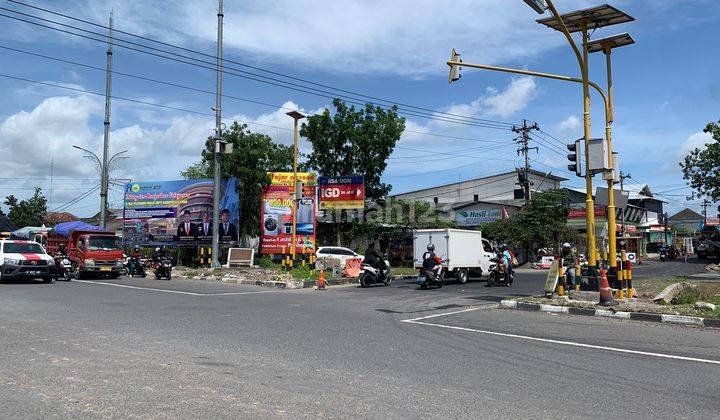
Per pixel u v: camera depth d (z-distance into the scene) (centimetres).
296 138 2512
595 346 905
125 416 505
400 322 1167
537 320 1215
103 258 2503
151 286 2108
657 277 2639
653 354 843
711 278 2528
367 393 596
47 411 517
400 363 755
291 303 1523
